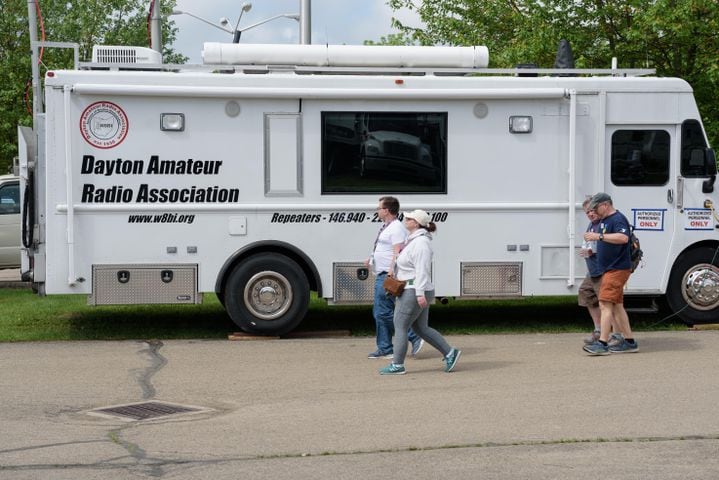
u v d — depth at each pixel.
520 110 13.02
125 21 31.52
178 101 12.54
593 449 7.32
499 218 13.01
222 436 7.82
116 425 8.25
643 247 13.23
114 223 12.49
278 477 6.70
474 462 7.00
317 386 9.79
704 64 19.50
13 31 29.64
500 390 9.45
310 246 12.77
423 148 12.91
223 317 14.84
